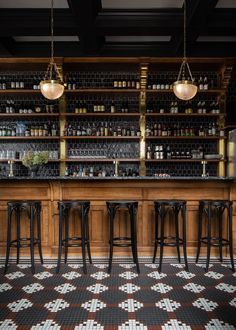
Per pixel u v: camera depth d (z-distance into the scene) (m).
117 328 2.44
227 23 4.67
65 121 6.18
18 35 5.05
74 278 3.47
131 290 3.14
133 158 6.19
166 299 2.94
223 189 4.19
